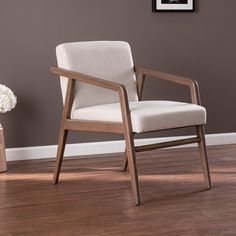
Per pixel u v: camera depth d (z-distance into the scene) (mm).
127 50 3436
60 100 3932
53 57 3873
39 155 3924
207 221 2488
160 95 4152
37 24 3812
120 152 4102
